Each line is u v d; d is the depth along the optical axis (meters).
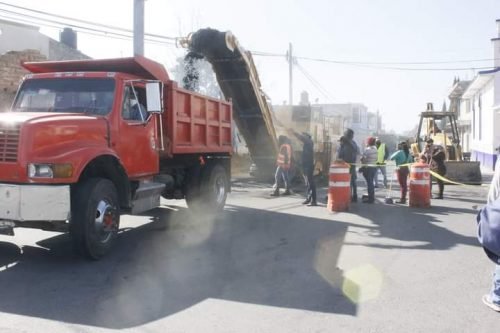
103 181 7.05
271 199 13.91
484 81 29.59
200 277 6.25
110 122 7.65
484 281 6.10
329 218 10.66
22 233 8.56
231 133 12.59
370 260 7.09
